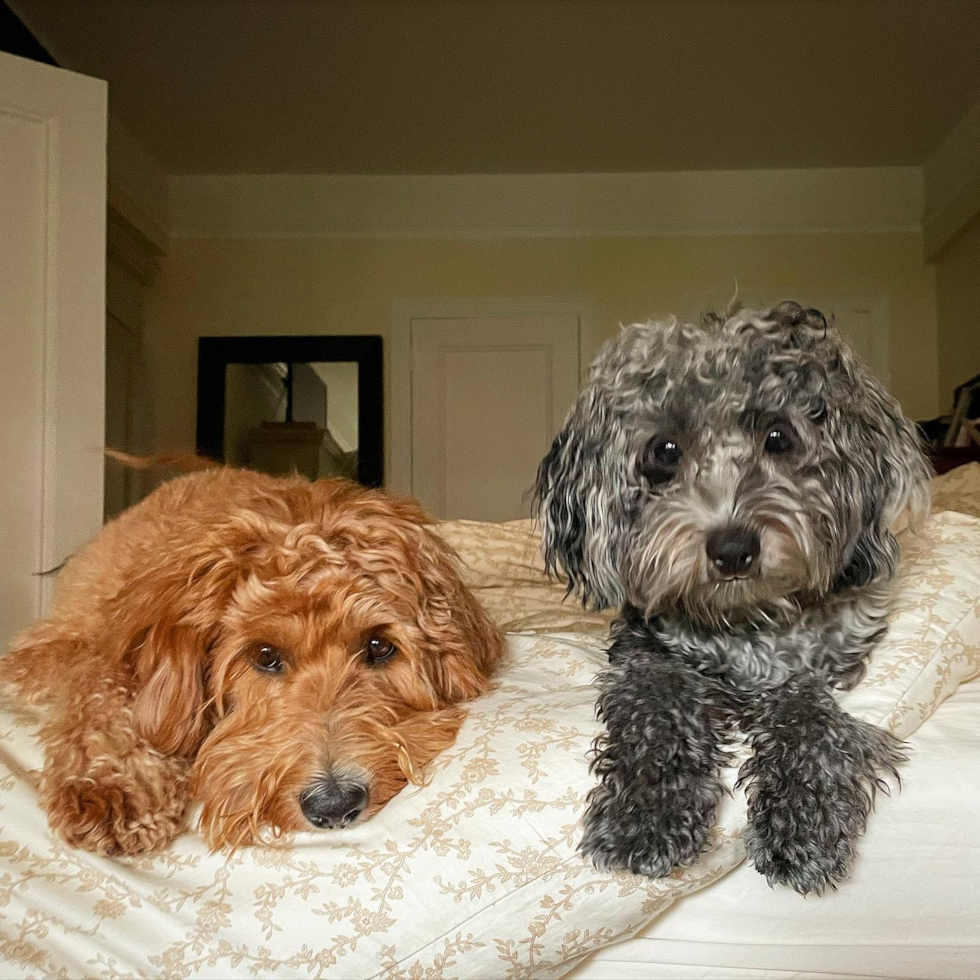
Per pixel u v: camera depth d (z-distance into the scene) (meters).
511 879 0.52
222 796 0.55
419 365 2.53
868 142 2.36
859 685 0.62
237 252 2.54
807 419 0.64
